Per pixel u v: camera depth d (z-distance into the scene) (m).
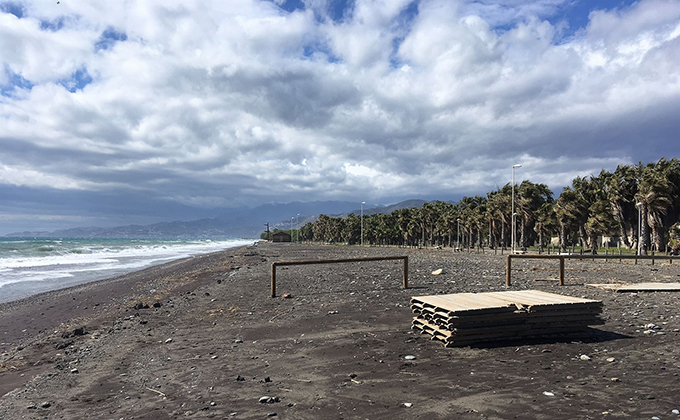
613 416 4.92
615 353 7.60
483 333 8.35
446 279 20.66
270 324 11.32
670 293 15.56
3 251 61.22
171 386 6.83
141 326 12.23
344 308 13.07
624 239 73.44
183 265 44.03
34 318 15.35
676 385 5.89
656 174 61.41
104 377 7.60
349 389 6.23
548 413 5.08
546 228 70.50
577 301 8.79
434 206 118.19
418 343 8.64
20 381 7.87
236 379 6.94
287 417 5.32
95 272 36.00
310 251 84.50
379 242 156.25
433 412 5.26
